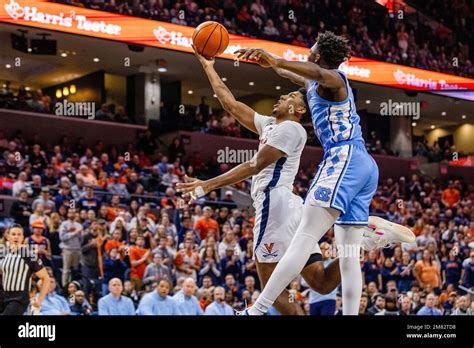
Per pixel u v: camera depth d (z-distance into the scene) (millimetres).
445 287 11859
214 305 7934
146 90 19531
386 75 18844
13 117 16422
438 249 13781
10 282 5641
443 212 18219
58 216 10453
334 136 3311
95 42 17125
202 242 10484
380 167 21188
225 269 10258
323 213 3199
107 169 14578
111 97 20609
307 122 3664
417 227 14219
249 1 17750
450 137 26688
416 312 10211
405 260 11461
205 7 17453
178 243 11367
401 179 19453
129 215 11148
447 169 22250
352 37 18750
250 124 3812
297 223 3523
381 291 11078
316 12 18906
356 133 3326
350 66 18266
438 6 21156
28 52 16328
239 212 12852
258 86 21516
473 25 21688
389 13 20016
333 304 8477
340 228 3348
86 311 7906
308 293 9320
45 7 14617
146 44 15812
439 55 20312
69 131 17188
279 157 3402
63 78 21078
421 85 19469
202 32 3662
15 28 15914
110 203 12367
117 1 15586
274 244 3514
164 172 15414
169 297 7773
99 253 9453
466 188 20531
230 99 3826
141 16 15781
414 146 24141
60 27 14789
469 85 20422
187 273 9797
